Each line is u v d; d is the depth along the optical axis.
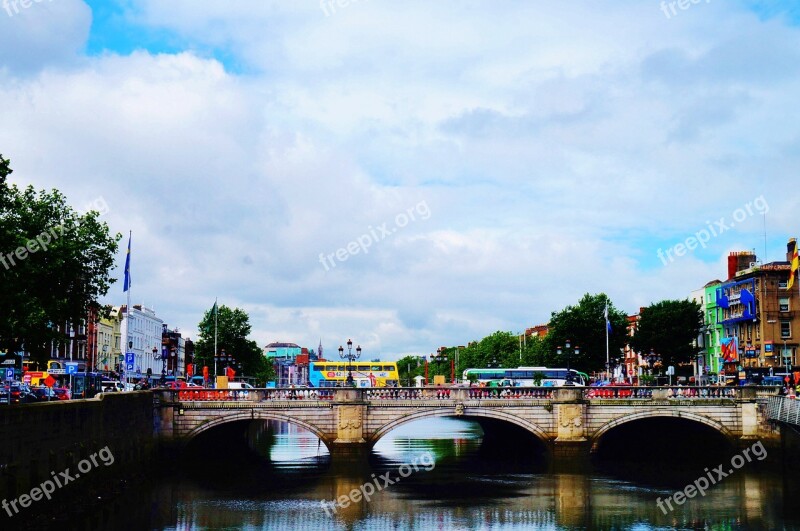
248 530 45.06
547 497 55.25
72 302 58.62
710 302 132.50
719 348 128.38
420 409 69.62
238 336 138.75
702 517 48.56
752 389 70.75
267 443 98.62
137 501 52.81
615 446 81.19
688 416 70.62
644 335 125.75
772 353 111.50
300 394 70.00
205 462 74.75
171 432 68.50
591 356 125.50
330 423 68.94
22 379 69.88
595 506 52.09
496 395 70.38
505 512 50.31
